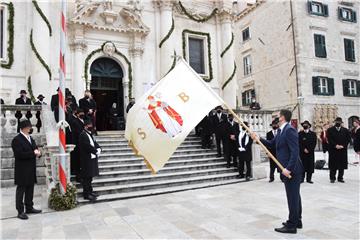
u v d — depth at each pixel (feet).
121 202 25.34
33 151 21.90
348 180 32.65
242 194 26.86
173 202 24.66
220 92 64.34
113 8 53.67
